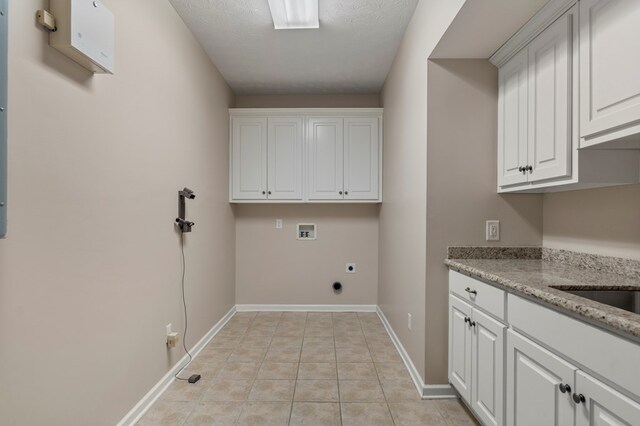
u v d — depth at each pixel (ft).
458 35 5.52
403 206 8.21
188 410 5.94
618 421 2.76
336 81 11.08
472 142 6.35
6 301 3.34
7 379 3.35
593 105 4.01
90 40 4.06
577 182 4.37
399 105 8.75
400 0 6.93
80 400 4.33
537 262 5.95
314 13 7.24
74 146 4.19
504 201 6.38
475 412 5.32
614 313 2.81
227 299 11.09
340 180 11.34
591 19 4.02
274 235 12.23
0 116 3.06
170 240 6.90
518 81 5.63
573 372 3.25
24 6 3.47
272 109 11.32
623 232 4.70
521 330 4.14
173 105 7.04
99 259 4.69
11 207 3.37
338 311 12.10
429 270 6.35
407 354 7.72
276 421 5.65
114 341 5.04
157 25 6.36
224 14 7.35
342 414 5.83
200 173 8.58
